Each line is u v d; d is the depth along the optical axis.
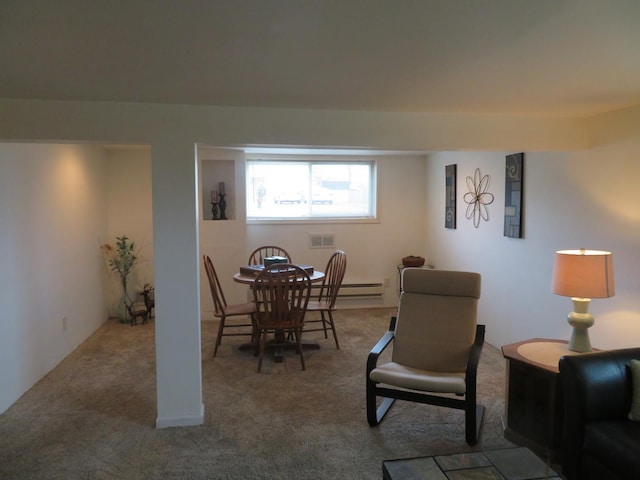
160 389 2.75
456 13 1.39
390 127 2.89
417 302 3.22
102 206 5.11
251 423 2.82
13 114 2.48
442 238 5.50
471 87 2.29
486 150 3.03
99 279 5.00
